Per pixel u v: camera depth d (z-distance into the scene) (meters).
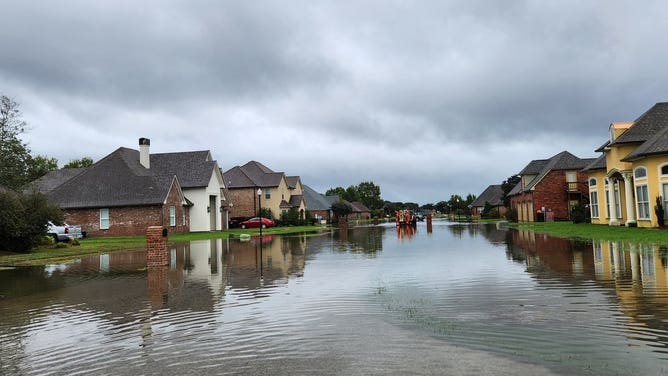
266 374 5.70
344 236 34.41
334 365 5.89
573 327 7.18
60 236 31.05
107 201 40.91
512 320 7.73
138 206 40.59
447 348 6.38
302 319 8.33
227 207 52.75
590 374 5.27
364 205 134.38
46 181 50.41
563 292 9.88
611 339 6.53
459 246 22.41
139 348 6.96
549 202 51.22
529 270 13.31
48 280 14.63
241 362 6.17
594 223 38.59
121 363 6.32
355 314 8.55
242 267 16.19
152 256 17.08
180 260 19.05
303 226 61.50
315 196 89.69
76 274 15.84
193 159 49.69
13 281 14.68
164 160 50.00
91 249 26.11
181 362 6.27
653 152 26.45
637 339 6.49
